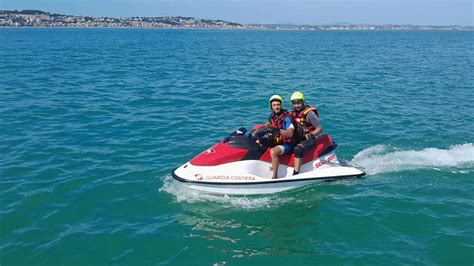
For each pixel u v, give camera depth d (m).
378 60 36.59
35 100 16.22
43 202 7.52
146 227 6.70
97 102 16.00
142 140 11.18
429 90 19.58
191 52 45.56
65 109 14.70
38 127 12.33
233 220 6.95
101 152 10.16
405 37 121.50
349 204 7.46
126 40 77.50
